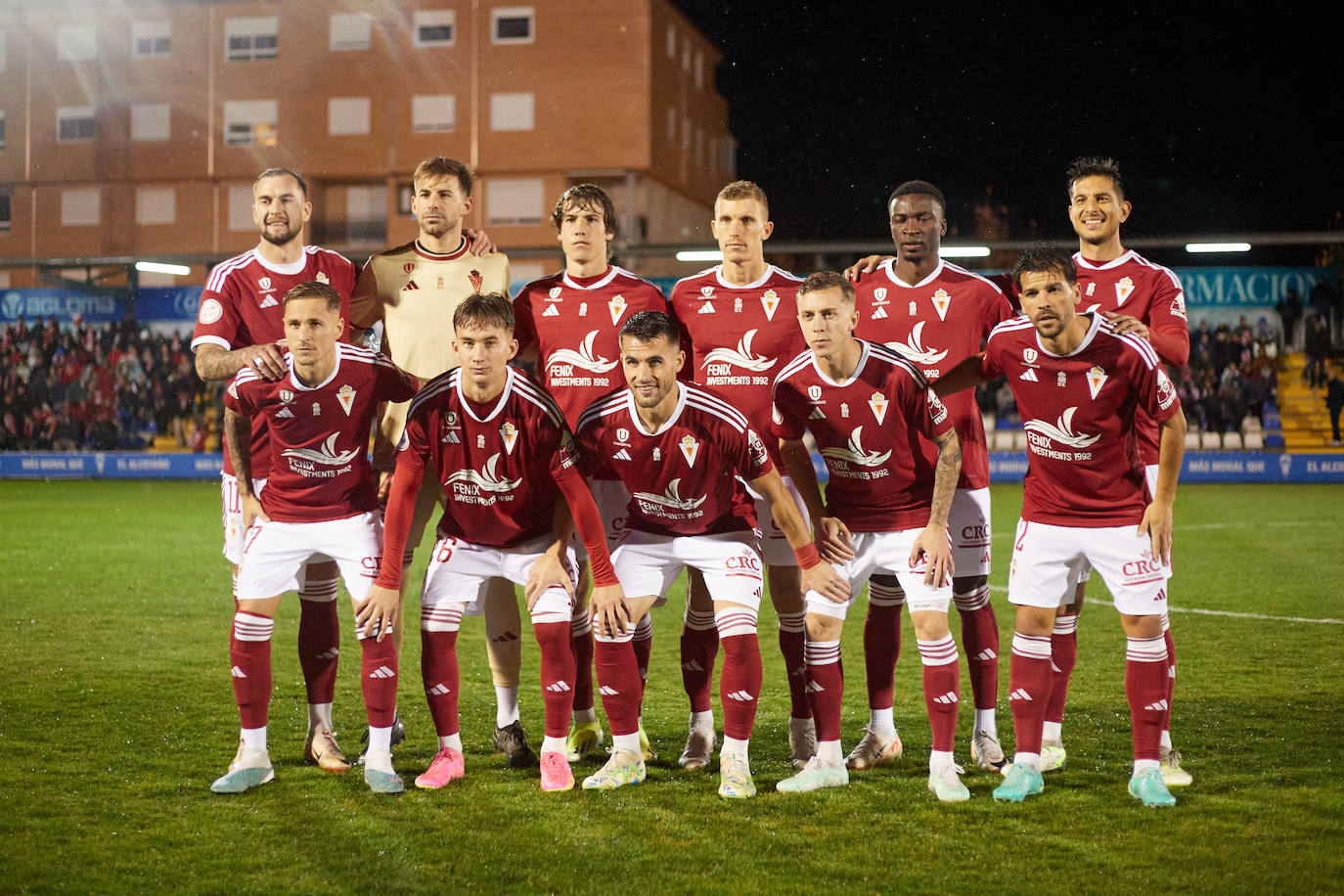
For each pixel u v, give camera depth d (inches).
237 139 1445.6
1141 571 146.6
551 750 151.3
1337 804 140.3
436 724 155.6
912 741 175.8
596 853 124.5
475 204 1405.0
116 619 284.0
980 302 176.9
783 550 167.6
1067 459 149.4
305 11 1419.8
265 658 153.0
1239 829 131.6
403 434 175.8
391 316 179.8
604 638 153.1
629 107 1373.0
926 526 153.3
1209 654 235.8
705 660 165.0
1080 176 176.4
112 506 626.2
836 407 153.3
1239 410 822.5
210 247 1455.5
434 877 117.2
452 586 155.9
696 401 150.6
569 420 176.4
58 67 1459.2
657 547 157.2
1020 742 149.0
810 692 153.6
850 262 914.7
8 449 959.0
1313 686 206.8
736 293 174.4
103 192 1465.3
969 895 112.6
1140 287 175.3
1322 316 822.5
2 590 332.5
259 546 154.6
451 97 1405.0
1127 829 132.1
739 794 145.6
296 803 142.9
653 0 1389.0
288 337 150.7
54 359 958.4
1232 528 491.5
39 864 120.7
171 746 168.9
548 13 1380.4
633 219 1379.2
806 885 115.0
